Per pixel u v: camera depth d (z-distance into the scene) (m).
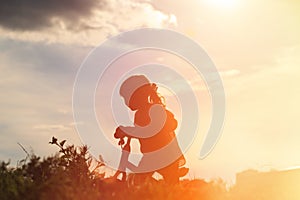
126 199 6.89
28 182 6.61
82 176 7.26
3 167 6.89
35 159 7.06
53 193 6.20
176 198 6.91
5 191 6.31
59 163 7.39
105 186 7.30
